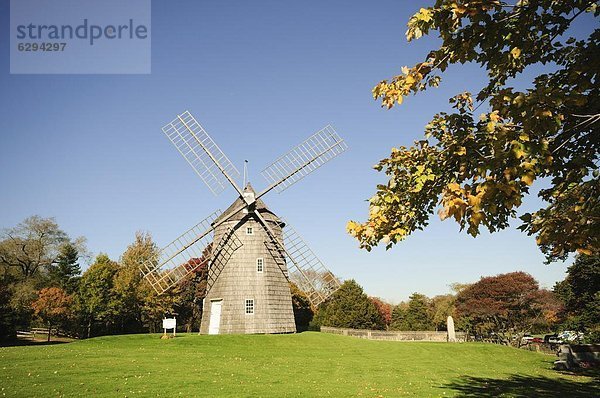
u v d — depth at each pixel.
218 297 35.72
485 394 17.08
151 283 35.78
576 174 6.54
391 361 27.06
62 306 48.09
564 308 52.50
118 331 52.44
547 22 6.50
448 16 6.21
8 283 50.41
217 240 37.34
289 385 17.86
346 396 15.97
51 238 59.56
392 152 7.81
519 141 5.30
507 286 54.91
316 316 68.94
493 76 7.69
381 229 7.37
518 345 47.06
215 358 24.80
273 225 38.44
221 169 38.25
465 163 6.41
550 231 6.11
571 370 25.06
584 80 6.07
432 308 87.62
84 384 16.38
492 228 7.88
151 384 16.89
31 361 20.84
